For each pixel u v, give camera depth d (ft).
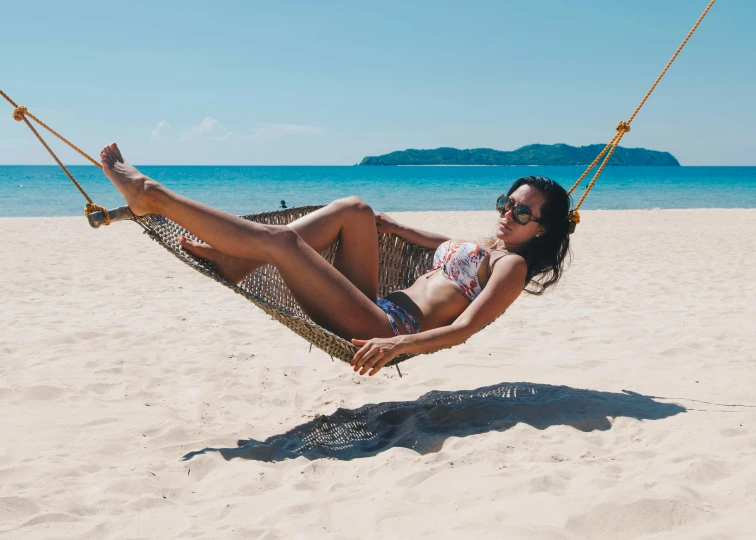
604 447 10.21
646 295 25.31
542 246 11.91
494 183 209.87
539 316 21.68
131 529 7.68
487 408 11.91
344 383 14.58
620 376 14.47
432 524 7.64
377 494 8.61
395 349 9.89
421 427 11.43
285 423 12.11
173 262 33.09
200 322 20.17
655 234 49.98
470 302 11.55
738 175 350.64
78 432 11.14
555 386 13.56
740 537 6.91
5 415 11.96
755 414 11.12
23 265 31.60
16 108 10.39
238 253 10.25
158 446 10.69
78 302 23.27
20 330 18.93
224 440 10.95
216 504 8.50
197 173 355.97
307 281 10.30
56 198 115.14
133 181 10.30
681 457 9.32
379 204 112.88
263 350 17.26
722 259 35.60
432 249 13.60
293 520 7.82
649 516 7.43
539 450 10.04
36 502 8.20
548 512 7.68
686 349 16.60
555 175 318.65
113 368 15.03
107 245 39.73
